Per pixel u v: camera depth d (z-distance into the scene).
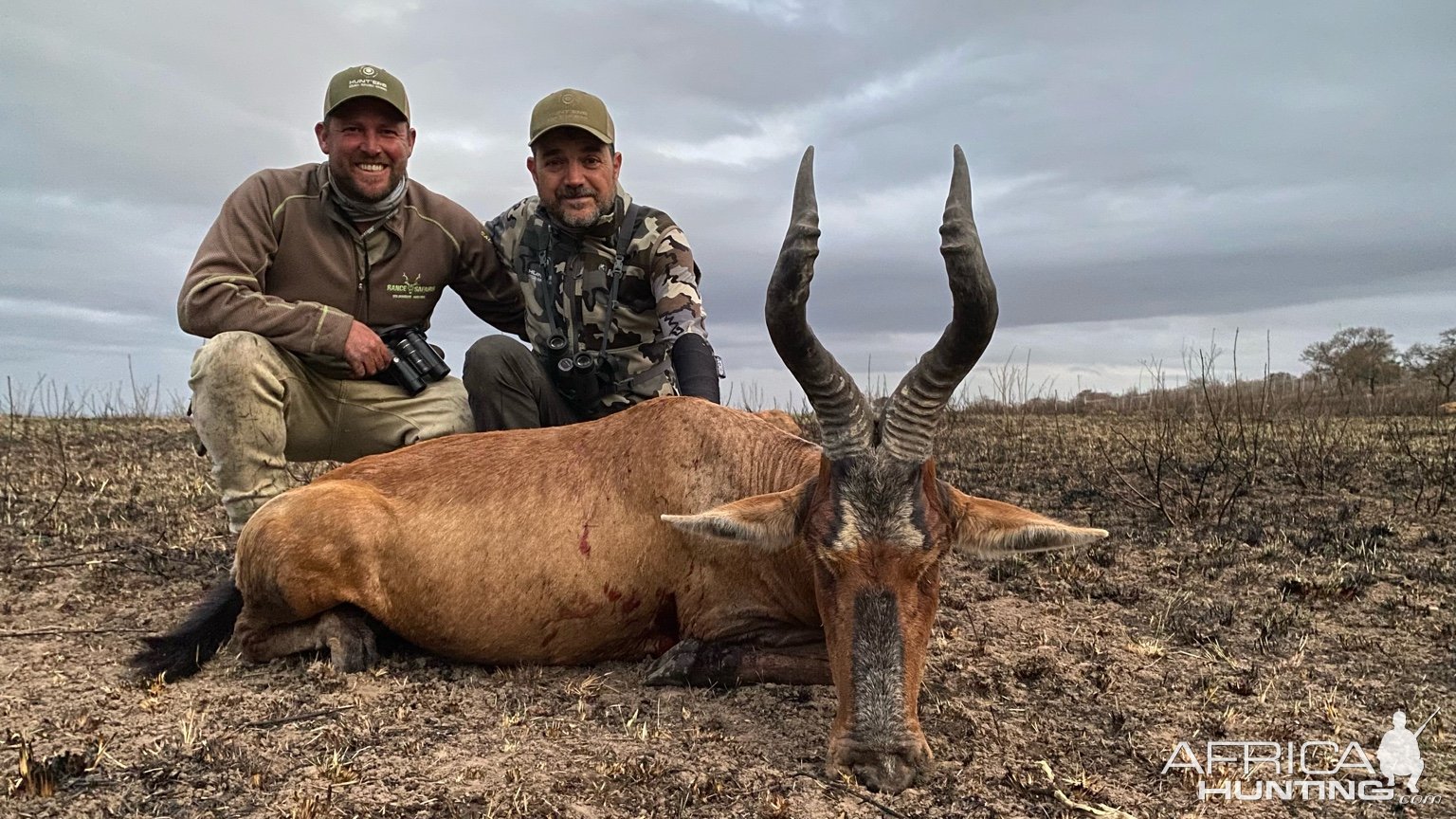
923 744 1.25
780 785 1.23
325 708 1.48
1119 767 1.32
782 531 1.40
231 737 1.36
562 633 1.66
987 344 1.26
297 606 1.61
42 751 1.32
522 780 1.24
